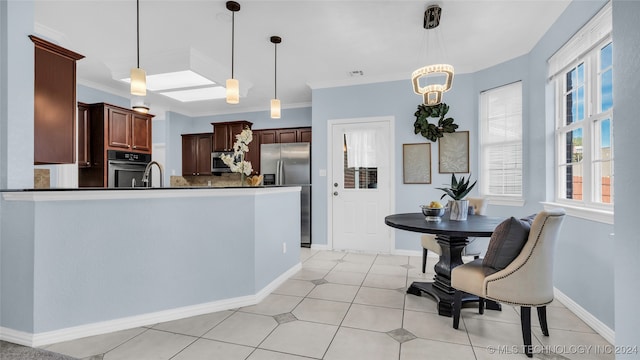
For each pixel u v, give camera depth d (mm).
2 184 2047
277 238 3068
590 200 2340
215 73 3818
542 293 1806
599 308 2076
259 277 2695
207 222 2449
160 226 2275
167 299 2287
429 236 3295
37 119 2281
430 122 4133
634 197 1178
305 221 4949
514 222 1804
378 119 4359
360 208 4484
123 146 4543
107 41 3215
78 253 2027
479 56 3611
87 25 2895
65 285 1991
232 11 2660
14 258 1962
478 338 2002
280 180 5121
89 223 2059
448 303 2334
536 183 3129
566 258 2504
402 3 2562
